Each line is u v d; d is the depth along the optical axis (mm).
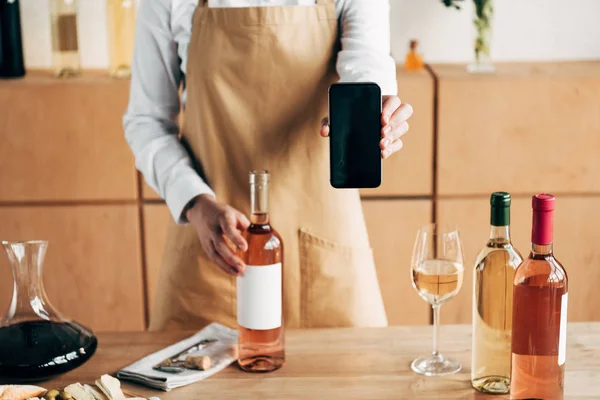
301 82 1663
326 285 1684
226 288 1690
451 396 1180
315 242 1683
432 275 1219
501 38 2771
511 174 2553
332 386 1216
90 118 2516
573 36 2770
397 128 1358
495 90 2496
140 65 1736
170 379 1215
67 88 2492
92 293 2635
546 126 2525
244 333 1269
